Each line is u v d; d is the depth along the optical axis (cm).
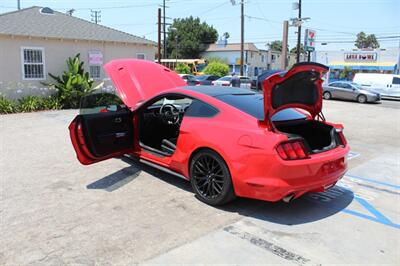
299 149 373
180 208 419
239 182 389
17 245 331
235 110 416
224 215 403
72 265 299
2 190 471
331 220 399
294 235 361
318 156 387
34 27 1477
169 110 585
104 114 499
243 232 363
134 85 628
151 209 415
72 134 472
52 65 1509
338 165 416
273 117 436
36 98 1377
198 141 427
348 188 512
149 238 346
